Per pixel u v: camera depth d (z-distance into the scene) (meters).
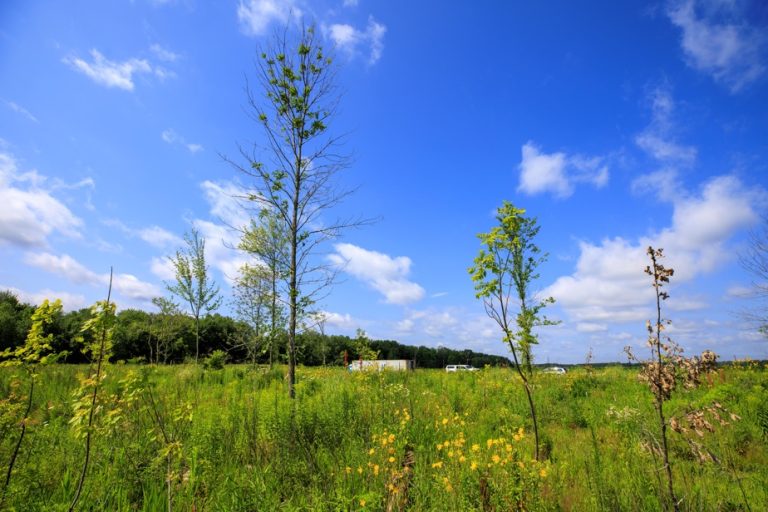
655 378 3.89
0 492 3.71
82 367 11.46
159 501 4.25
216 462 5.25
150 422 5.94
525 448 6.43
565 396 11.16
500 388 12.18
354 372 13.88
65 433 5.64
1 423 3.92
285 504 4.31
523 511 4.11
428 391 11.41
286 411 6.50
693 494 4.50
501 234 6.34
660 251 3.98
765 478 5.09
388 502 4.46
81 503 4.04
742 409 7.62
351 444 6.04
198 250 18.36
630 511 4.27
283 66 9.41
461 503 4.09
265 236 11.53
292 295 9.20
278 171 9.45
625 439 6.73
